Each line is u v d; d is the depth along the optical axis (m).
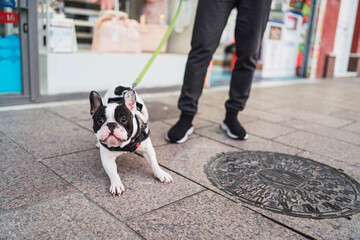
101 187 1.89
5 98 3.45
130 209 1.67
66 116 3.31
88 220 1.54
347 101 5.50
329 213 1.75
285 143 2.96
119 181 1.86
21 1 3.30
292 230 1.58
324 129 3.56
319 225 1.63
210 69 5.64
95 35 4.62
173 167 2.26
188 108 2.76
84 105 3.82
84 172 2.07
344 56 10.23
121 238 1.43
